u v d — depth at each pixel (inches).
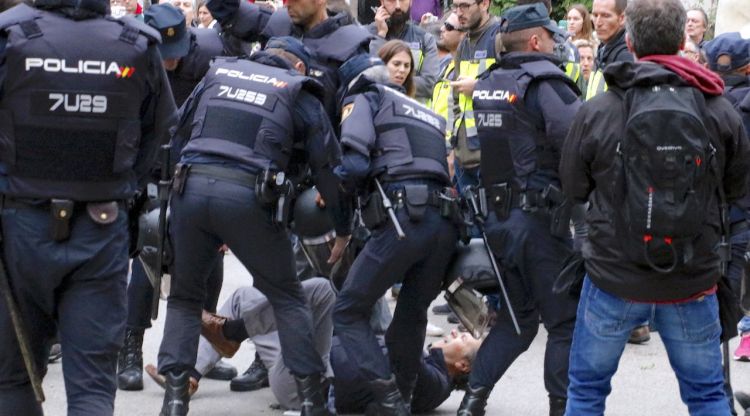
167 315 503.2
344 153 486.9
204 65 598.2
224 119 483.5
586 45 845.8
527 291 507.2
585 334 405.7
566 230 485.1
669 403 574.2
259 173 479.2
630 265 386.6
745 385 617.9
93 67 389.4
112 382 403.9
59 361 634.2
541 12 502.0
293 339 498.9
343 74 518.3
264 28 598.2
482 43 737.6
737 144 387.9
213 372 605.9
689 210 371.2
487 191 500.4
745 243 538.9
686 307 391.2
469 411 507.2
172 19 573.9
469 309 518.6
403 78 587.2
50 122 386.6
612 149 383.9
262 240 484.1
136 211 424.5
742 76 586.2
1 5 432.1
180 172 483.5
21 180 388.5
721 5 885.8
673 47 387.9
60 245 391.2
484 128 498.9
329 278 549.6
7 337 401.1
